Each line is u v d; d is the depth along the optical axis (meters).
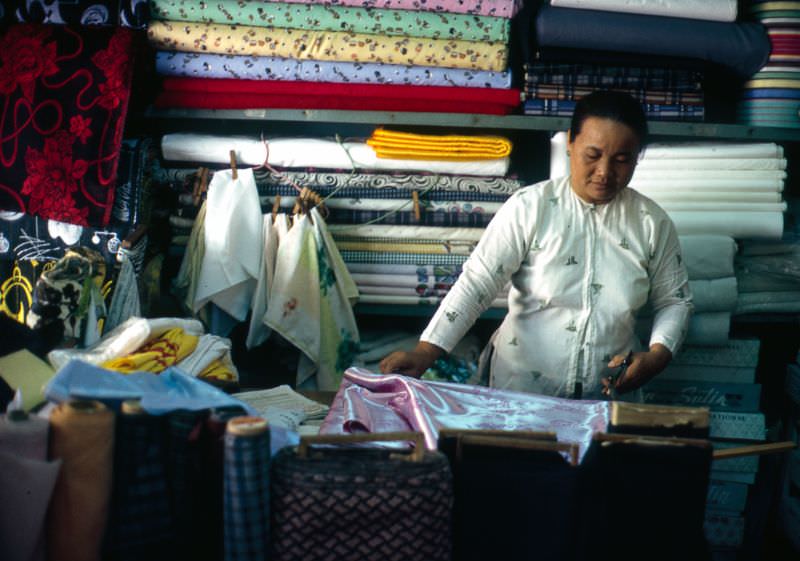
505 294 3.34
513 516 1.49
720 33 3.19
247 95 3.18
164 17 3.09
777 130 3.28
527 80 3.22
